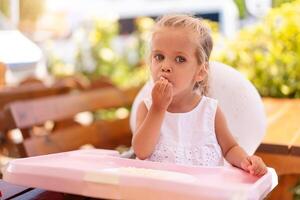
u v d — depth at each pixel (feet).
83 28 14.85
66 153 3.49
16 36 13.76
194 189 2.57
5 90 8.84
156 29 3.78
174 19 3.79
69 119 7.66
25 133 5.69
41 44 14.66
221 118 4.12
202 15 14.12
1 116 6.88
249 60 9.41
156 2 15.38
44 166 2.97
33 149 5.36
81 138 6.32
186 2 14.60
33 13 13.76
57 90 9.57
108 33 14.56
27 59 13.75
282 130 5.82
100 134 6.77
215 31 10.56
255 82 9.32
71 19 15.48
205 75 3.96
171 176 2.83
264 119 4.86
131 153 4.00
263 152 5.15
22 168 3.01
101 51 14.28
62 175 2.89
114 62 14.32
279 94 9.22
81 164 3.17
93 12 15.49
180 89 3.71
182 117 4.02
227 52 9.53
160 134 3.95
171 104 4.05
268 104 7.98
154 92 3.58
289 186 6.40
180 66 3.67
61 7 14.88
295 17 9.21
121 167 3.13
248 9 13.19
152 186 2.65
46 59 14.67
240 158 3.87
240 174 3.15
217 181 2.93
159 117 3.61
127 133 7.48
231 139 4.08
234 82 4.78
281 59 9.21
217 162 4.02
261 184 2.94
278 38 9.26
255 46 9.54
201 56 3.80
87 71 14.29
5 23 13.69
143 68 12.91
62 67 14.33
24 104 5.85
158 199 2.63
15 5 13.46
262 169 3.18
